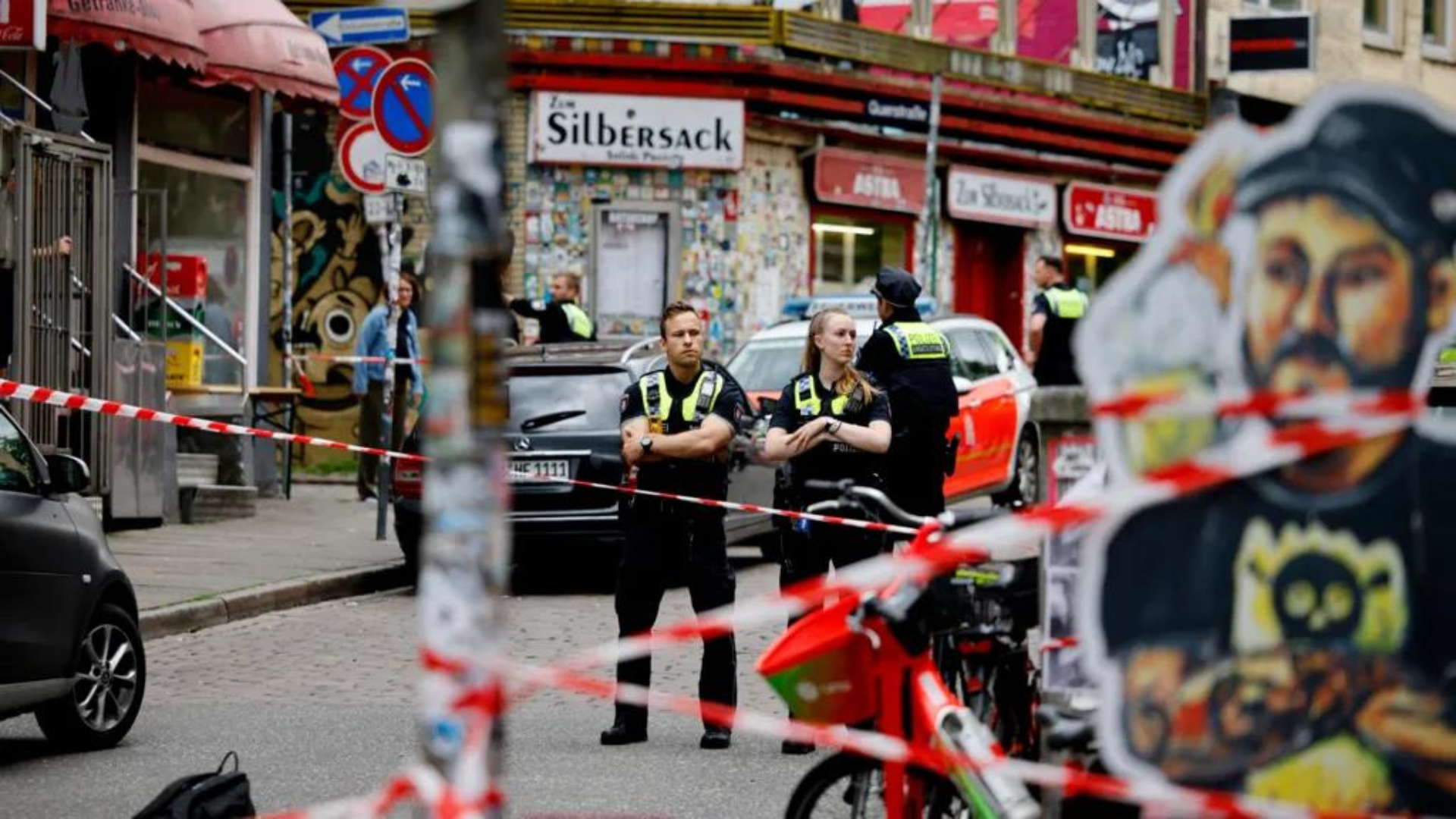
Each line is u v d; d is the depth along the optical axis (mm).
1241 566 13961
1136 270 13617
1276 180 13633
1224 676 14000
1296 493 13930
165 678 37844
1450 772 13922
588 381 50125
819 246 91500
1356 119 13641
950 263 97500
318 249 85750
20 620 29000
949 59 94688
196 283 67062
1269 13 113562
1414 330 13711
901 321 37688
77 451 55250
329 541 56219
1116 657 14000
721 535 31656
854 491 20359
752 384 58625
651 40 85125
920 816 18766
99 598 31062
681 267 86688
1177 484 13547
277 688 36750
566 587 51031
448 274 11992
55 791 27922
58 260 54000
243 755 30500
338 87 63688
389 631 43750
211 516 61156
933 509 37344
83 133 56719
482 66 11906
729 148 86062
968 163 96875
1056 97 100188
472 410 12031
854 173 91250
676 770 29266
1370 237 13672
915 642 18766
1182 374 13672
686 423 31734
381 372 68875
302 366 85625
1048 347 69250
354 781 28422
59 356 54000
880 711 18906
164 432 58406
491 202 11961
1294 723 13984
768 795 27422
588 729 32781
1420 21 124000
